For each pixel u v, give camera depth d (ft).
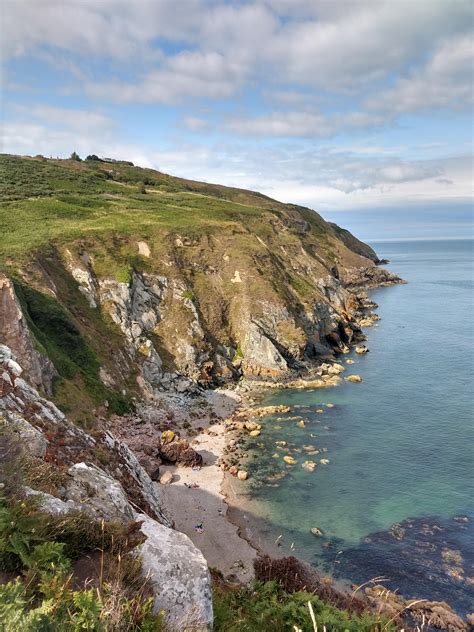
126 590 21.59
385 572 94.99
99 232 257.96
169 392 202.90
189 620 22.90
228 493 125.70
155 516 56.54
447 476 131.34
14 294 137.59
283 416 180.55
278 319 254.88
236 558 98.12
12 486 26.18
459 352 260.42
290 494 125.08
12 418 39.60
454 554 100.01
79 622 17.15
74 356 170.30
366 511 116.67
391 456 144.36
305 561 98.37
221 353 239.91
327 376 226.58
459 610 85.15
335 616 33.22
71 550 23.25
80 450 49.98
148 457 136.56
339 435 161.38
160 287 249.55
